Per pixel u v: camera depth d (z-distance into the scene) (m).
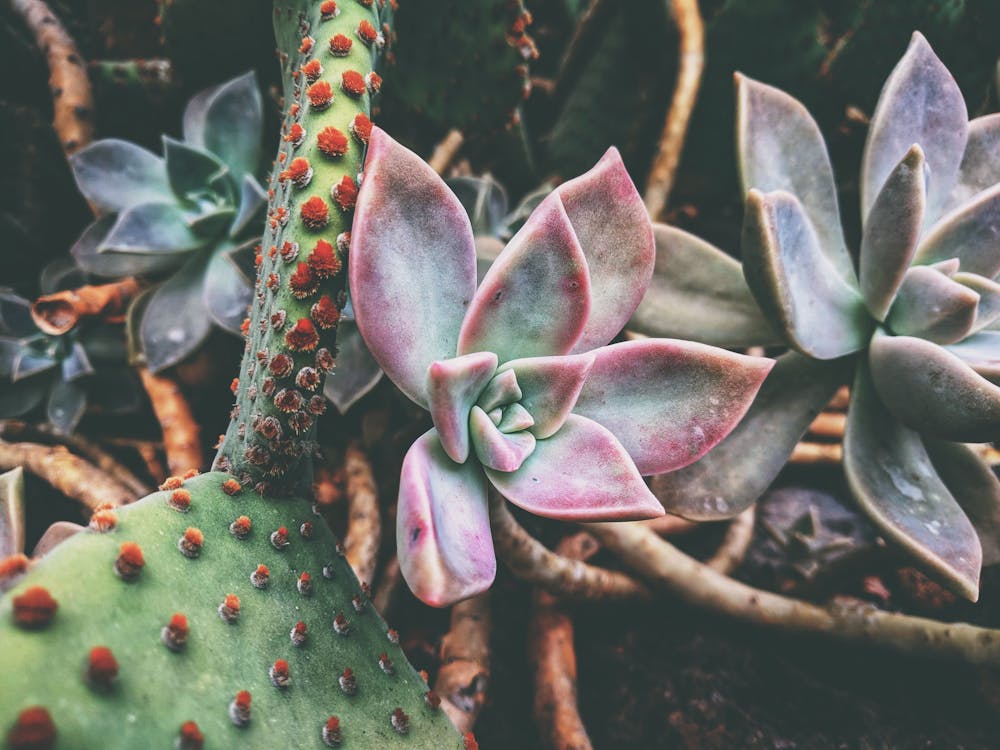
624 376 0.16
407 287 0.15
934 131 0.21
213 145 0.25
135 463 0.26
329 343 0.15
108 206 0.25
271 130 0.28
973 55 0.26
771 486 0.26
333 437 0.25
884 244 0.19
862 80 0.26
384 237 0.15
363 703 0.14
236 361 0.26
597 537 0.22
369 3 0.17
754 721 0.21
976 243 0.20
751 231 0.18
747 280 0.19
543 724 0.21
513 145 0.27
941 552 0.18
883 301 0.20
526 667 0.23
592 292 0.17
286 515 0.15
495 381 0.15
